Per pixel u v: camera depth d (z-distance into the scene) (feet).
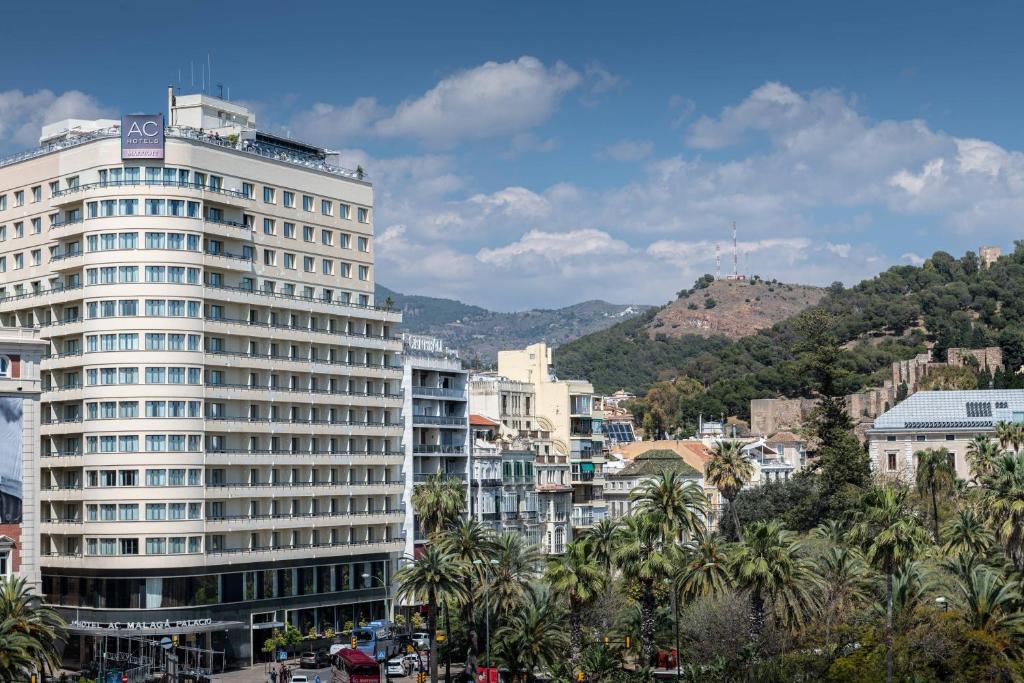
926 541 545.03
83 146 568.41
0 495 476.54
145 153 556.92
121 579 544.21
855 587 503.20
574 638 506.48
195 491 552.00
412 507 653.30
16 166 597.93
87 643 557.33
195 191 563.07
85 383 554.05
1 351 481.05
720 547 502.38
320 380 619.26
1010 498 518.78
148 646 537.24
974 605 481.05
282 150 633.20
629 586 533.14
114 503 545.44
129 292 551.18
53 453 569.64
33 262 588.50
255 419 580.71
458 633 556.92
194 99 621.72
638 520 519.19
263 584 578.66
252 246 591.78
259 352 588.50
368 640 580.71
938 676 471.62
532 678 517.14
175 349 552.00
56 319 572.51
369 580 633.20
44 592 572.51
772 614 487.61
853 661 477.77
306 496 600.80
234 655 563.48
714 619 520.01
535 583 556.92
